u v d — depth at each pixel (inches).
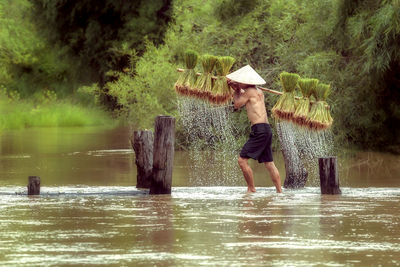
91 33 3147.1
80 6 3189.0
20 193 924.6
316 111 940.0
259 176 1226.0
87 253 529.0
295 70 1706.4
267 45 1780.3
